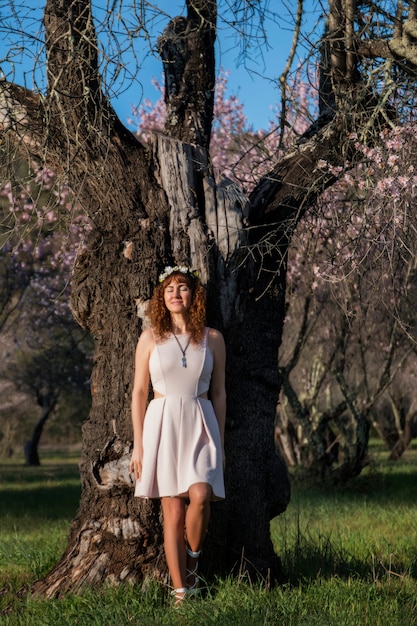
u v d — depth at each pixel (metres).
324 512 12.36
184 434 4.93
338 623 4.27
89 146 5.53
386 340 16.89
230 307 5.51
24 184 5.72
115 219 5.55
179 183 5.51
